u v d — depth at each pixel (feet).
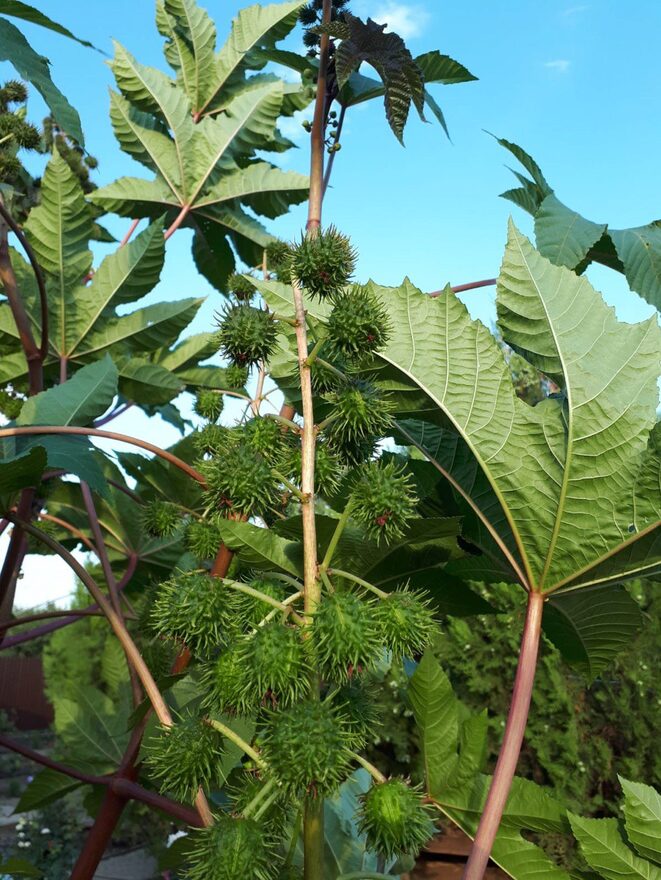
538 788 1.12
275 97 2.51
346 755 0.77
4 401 2.28
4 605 1.90
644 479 1.16
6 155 2.06
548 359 1.19
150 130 2.48
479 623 4.58
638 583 4.41
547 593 1.28
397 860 1.52
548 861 1.13
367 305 0.98
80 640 6.21
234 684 0.80
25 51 1.41
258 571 1.05
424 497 1.37
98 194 2.47
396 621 0.84
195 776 0.85
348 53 1.13
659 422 1.14
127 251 2.12
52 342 2.18
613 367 1.16
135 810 4.88
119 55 2.39
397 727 4.42
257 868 0.72
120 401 2.76
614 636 1.41
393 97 1.15
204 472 0.99
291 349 1.28
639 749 4.19
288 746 0.74
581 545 1.23
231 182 2.52
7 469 1.22
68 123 1.43
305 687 0.78
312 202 1.26
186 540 1.56
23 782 7.20
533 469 1.22
